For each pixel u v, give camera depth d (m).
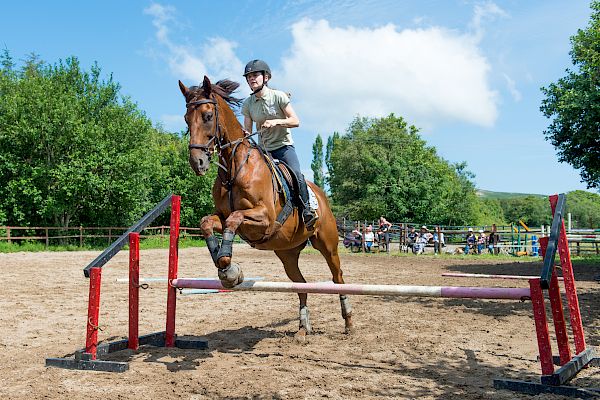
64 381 4.40
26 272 14.41
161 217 39.78
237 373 4.58
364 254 25.42
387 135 63.62
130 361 5.07
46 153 28.66
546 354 4.10
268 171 5.25
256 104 5.86
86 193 28.55
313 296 10.30
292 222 5.54
